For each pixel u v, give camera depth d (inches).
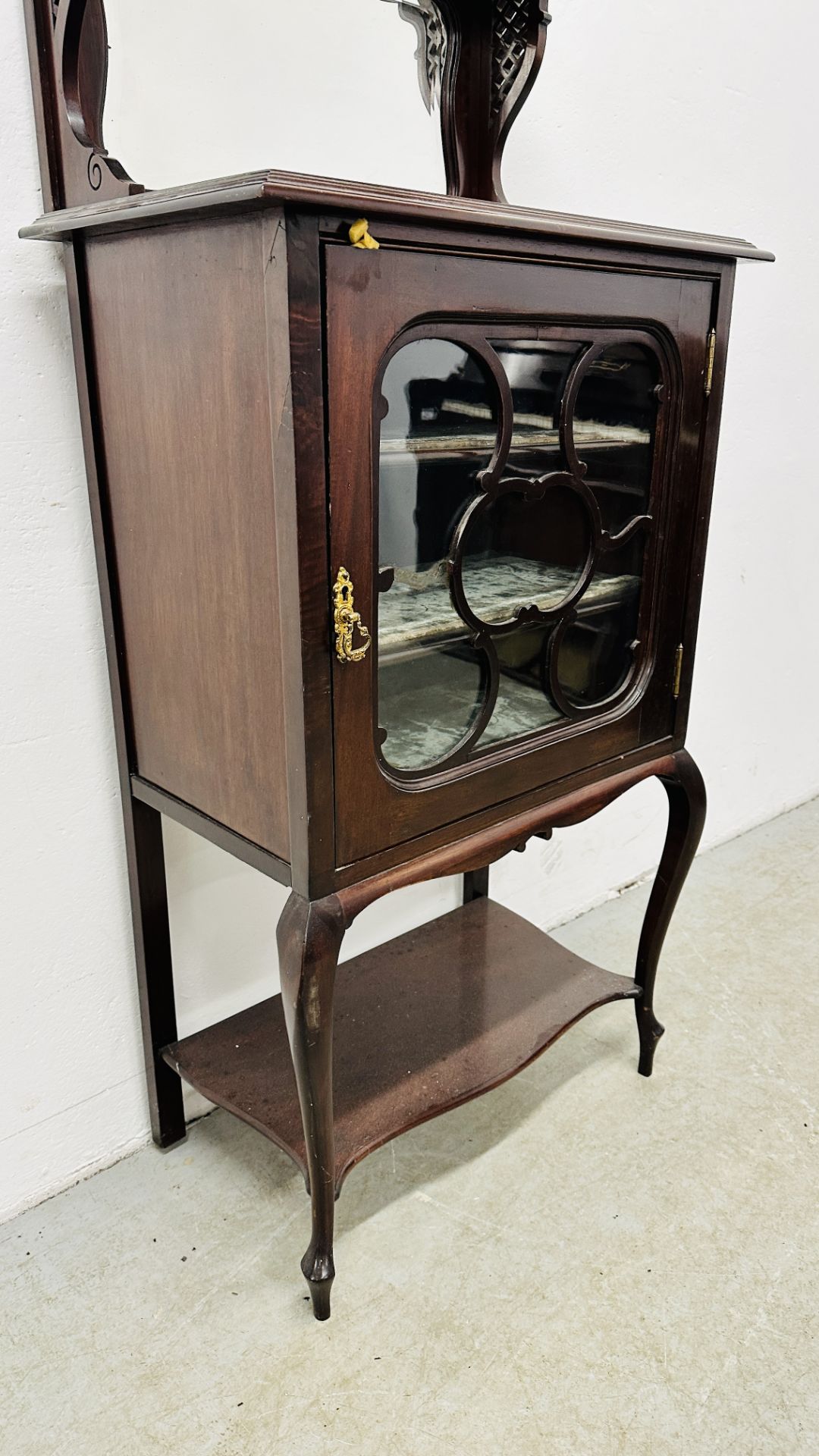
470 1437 35.0
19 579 37.5
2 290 34.6
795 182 64.7
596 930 66.8
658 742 45.1
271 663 30.9
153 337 32.0
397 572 31.6
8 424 35.9
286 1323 39.3
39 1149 44.4
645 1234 43.4
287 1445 34.8
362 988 50.1
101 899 43.4
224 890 47.8
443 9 34.7
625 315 35.7
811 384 70.2
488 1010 48.4
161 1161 47.3
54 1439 35.0
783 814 84.1
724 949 64.4
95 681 40.6
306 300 26.1
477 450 32.8
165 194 27.7
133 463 35.0
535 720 39.1
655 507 40.6
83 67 32.9
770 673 77.1
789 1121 49.9
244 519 30.2
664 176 57.6
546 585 37.1
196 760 36.6
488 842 37.7
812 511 74.5
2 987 41.4
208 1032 46.5
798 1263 42.1
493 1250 42.6
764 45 59.5
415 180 47.0
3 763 39.0
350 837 32.7
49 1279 41.1
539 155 51.1
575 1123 49.7
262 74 40.3
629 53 53.1
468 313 30.5
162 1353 38.1
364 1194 45.5
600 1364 37.6
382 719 33.0
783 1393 36.6
